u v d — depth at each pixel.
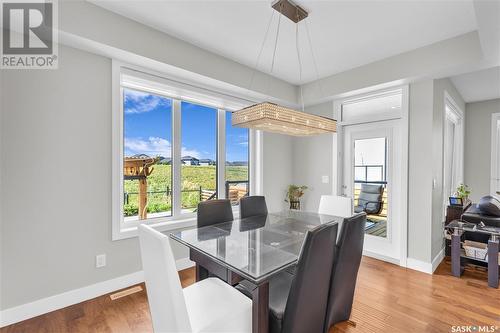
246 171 3.97
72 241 2.20
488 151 4.54
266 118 1.93
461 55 2.48
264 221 2.66
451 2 2.00
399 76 2.92
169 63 2.56
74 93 2.20
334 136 3.86
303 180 4.30
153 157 2.92
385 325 1.92
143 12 2.20
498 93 4.16
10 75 1.92
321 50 2.87
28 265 1.99
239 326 1.37
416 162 2.99
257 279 1.33
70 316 2.02
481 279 2.70
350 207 2.94
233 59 3.13
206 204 2.53
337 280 1.68
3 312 1.89
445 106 3.28
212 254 1.68
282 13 2.17
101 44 2.14
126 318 2.00
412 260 3.01
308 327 1.48
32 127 2.00
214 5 2.09
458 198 3.43
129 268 2.53
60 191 2.13
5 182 1.90
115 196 2.43
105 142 2.38
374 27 2.38
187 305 1.40
